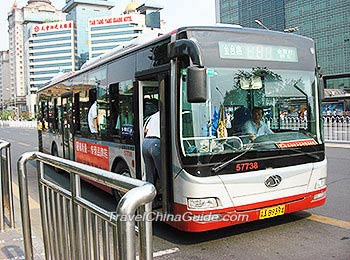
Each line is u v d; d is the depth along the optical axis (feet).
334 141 59.00
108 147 23.15
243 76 16.31
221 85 15.80
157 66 16.99
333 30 212.43
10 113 310.86
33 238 16.49
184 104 15.30
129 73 20.03
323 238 16.38
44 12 388.16
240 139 15.66
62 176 32.22
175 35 15.79
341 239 16.21
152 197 6.43
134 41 20.44
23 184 12.50
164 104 16.19
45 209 11.45
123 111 20.89
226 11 230.07
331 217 19.33
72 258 9.55
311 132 17.70
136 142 19.20
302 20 223.92
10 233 16.89
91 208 8.29
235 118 15.92
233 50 16.24
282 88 17.22
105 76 23.58
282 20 218.38
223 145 15.31
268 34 17.25
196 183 14.70
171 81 15.69
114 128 22.20
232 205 15.17
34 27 292.61
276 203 16.15
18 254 14.29
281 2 216.13
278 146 16.31
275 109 16.90
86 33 301.84
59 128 35.53
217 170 14.98
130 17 205.57
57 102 36.24
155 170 17.76
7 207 19.63
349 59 207.10
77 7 306.55
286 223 18.45
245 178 15.37
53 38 291.38
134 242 6.35
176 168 15.43
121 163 21.54
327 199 23.12
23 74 384.06
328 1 212.43
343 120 74.38
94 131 25.67
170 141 15.94
